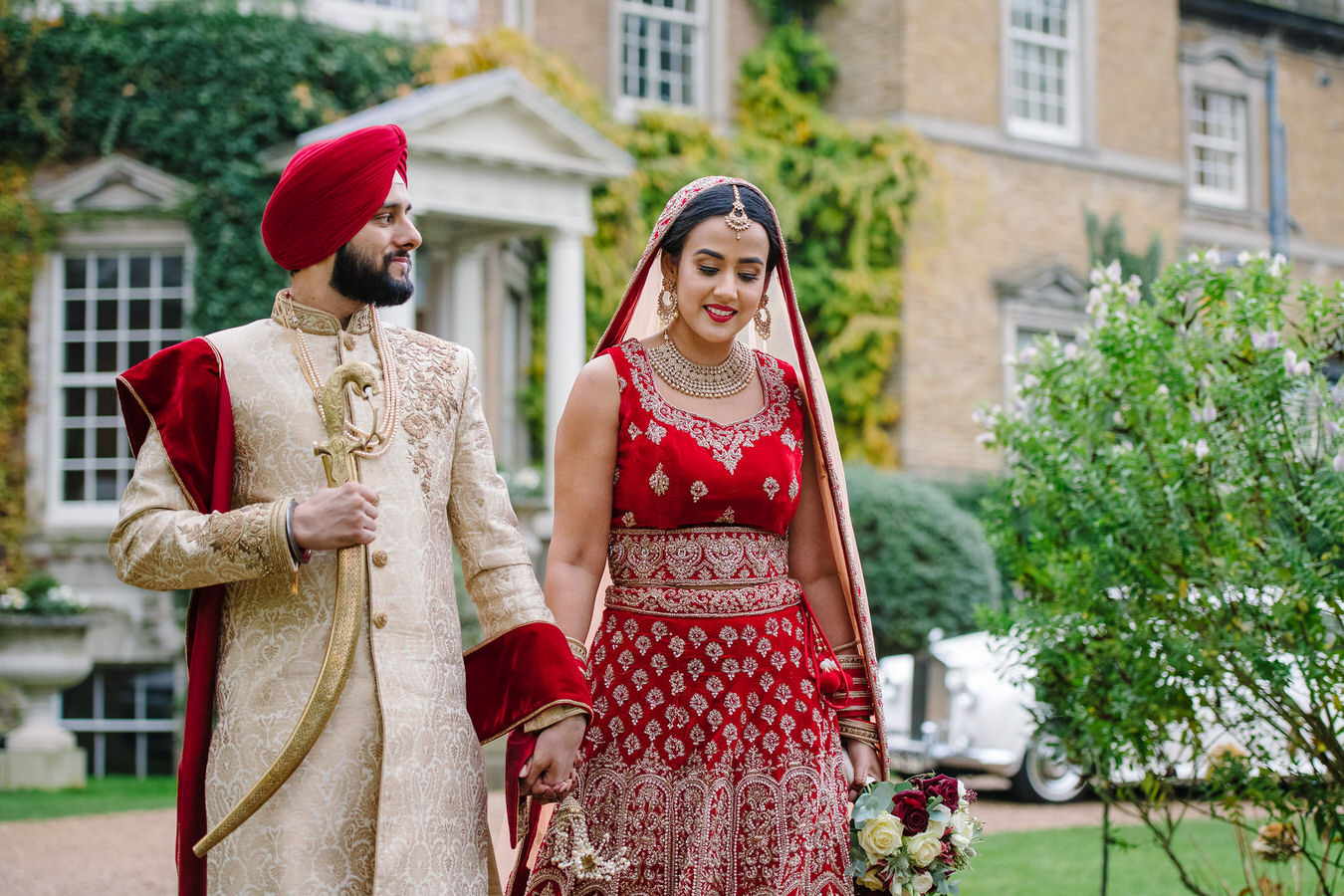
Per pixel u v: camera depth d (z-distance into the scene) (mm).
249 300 11031
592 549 2773
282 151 10930
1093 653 4289
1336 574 3812
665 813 2639
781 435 2834
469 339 11742
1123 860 6074
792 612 2814
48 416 11109
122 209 11086
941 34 13961
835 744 2803
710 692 2688
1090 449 4367
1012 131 14430
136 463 2328
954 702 8305
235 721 2232
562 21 13117
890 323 13414
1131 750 4375
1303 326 4207
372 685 2262
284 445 2322
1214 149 17125
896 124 13555
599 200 12523
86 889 5734
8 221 11023
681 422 2758
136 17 11148
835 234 13570
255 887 2162
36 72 11086
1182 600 4133
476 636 8531
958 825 2697
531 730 2381
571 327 11180
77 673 9430
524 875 2688
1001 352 14023
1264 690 4078
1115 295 4527
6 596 9695
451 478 2506
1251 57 17391
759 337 3092
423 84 11711
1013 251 14258
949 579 10648
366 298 2420
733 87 13898
